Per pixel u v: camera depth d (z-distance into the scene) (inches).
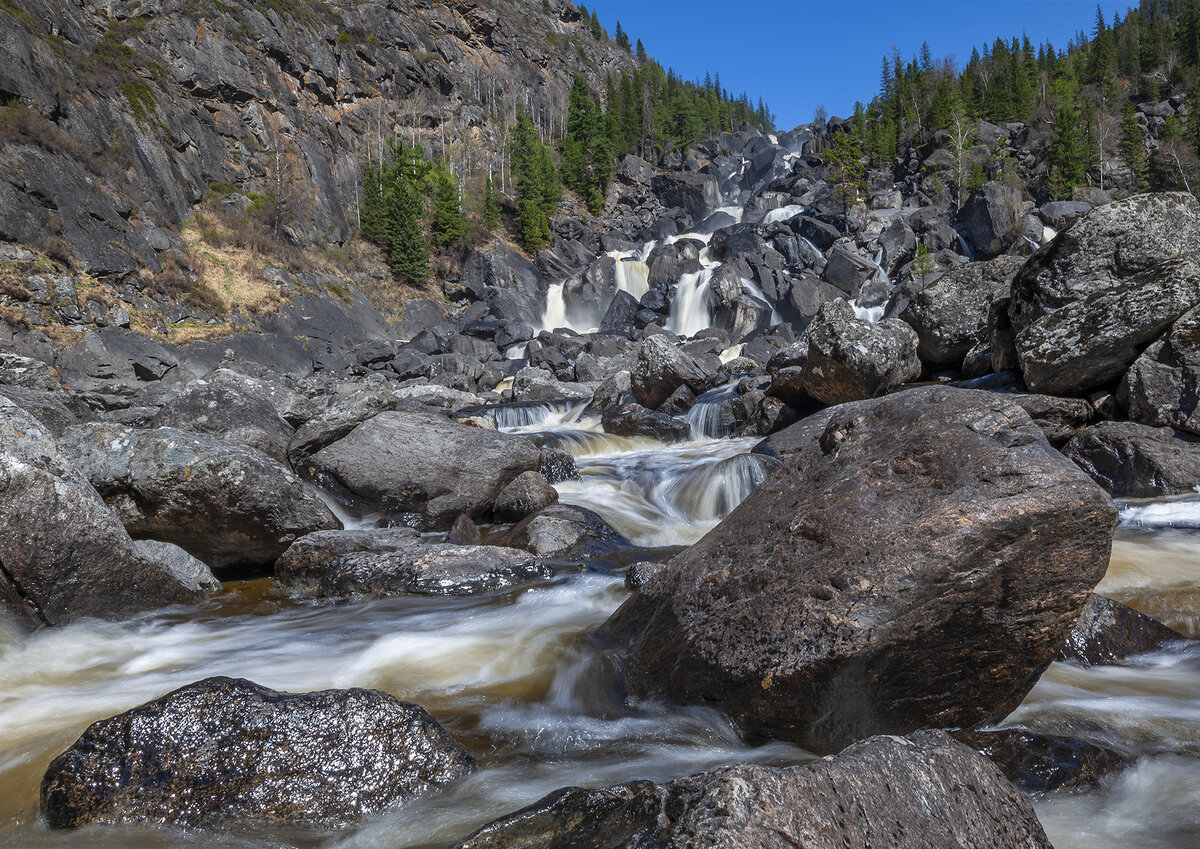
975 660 149.3
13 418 277.1
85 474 331.6
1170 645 211.3
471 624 252.1
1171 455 360.5
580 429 767.7
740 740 155.7
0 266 1336.1
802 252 2247.8
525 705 184.5
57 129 1611.7
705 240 2679.6
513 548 343.9
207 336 1587.1
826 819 91.6
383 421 448.8
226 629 266.7
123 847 127.5
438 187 2672.2
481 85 3900.1
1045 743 143.4
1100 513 145.6
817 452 186.1
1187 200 470.6
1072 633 199.0
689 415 717.9
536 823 101.4
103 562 271.3
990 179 2743.6
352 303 2058.3
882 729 151.2
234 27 2427.4
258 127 2308.1
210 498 329.4
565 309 2374.5
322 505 360.8
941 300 596.7
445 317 2303.2
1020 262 585.6
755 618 156.7
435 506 428.5
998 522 144.3
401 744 144.6
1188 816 127.6
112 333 1381.6
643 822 94.0
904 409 177.9
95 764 139.3
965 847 100.6
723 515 449.4
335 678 208.8
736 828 85.7
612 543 361.1
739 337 1843.0
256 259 1937.7
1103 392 419.5
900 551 146.9
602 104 4950.8
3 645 234.7
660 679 171.3
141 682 213.2
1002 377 491.5
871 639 141.2
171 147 1979.6
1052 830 124.3
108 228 1592.0
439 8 3924.7
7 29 1621.6
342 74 2960.1
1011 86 3501.5
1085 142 2768.2
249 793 135.7
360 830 130.5
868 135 3233.3
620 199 3688.5
